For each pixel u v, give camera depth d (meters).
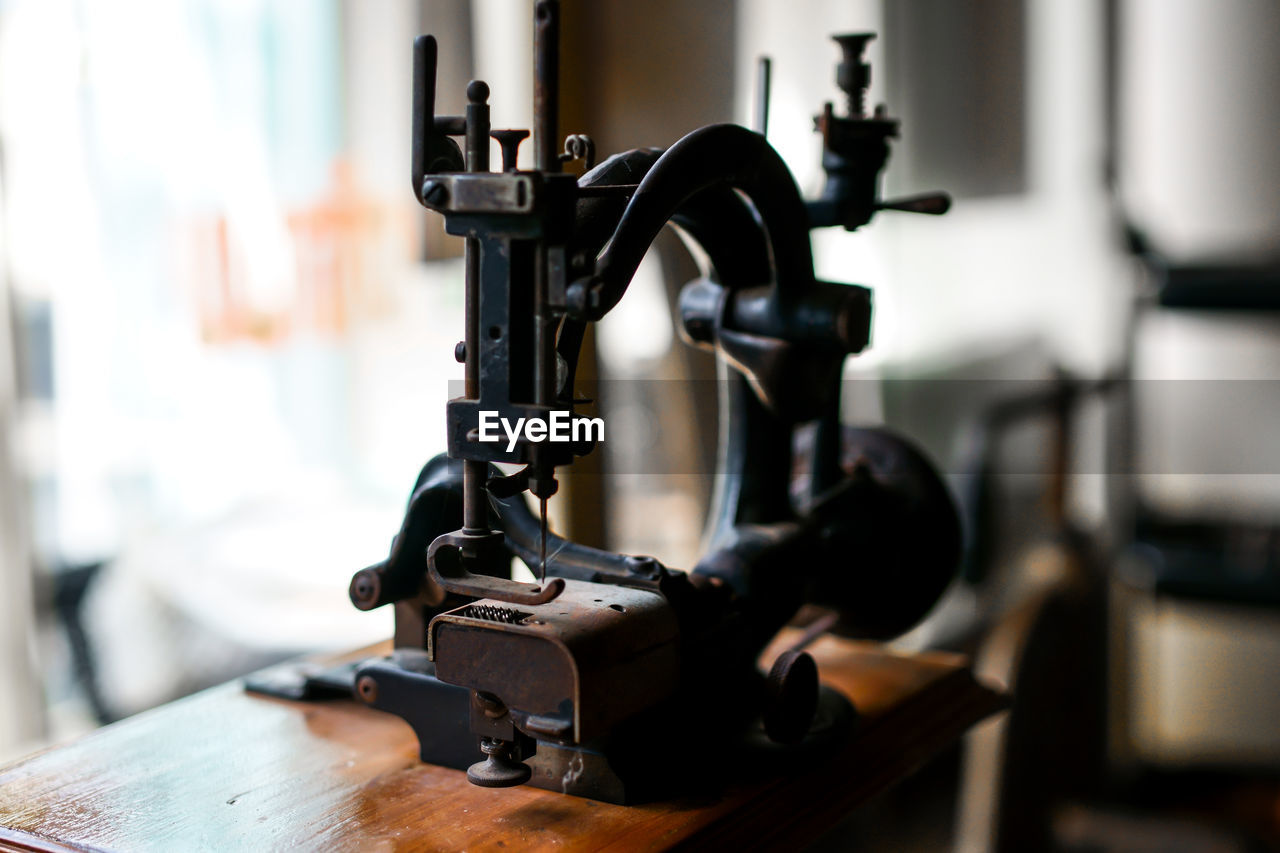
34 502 2.23
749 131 0.75
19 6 2.15
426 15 2.12
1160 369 2.23
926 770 1.90
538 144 0.62
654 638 0.68
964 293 2.20
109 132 2.31
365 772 0.80
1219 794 2.21
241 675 1.96
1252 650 2.24
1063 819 1.95
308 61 2.38
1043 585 1.93
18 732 2.09
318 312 2.43
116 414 2.37
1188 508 2.25
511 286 0.62
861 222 0.96
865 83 0.95
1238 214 2.20
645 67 1.94
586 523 1.87
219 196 2.42
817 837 0.77
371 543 2.20
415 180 0.64
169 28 2.35
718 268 0.86
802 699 0.80
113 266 2.34
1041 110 2.17
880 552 1.01
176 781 0.78
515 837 0.70
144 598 2.07
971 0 2.10
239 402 2.46
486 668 0.65
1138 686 2.29
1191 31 2.16
